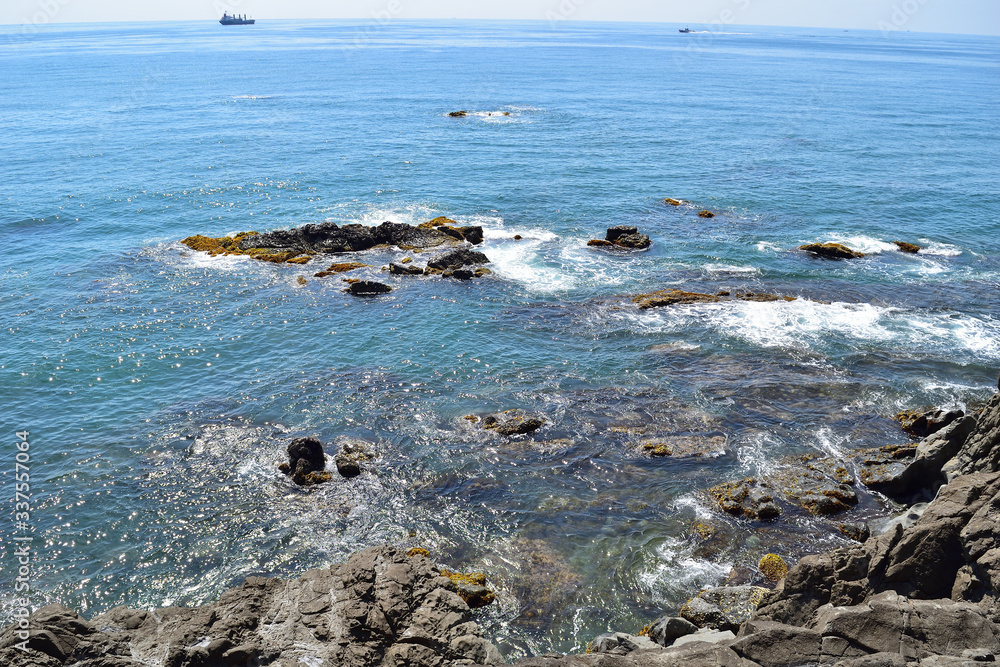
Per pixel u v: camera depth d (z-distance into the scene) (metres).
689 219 54.12
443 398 30.03
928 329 36.00
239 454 26.30
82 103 107.62
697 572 20.91
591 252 46.84
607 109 107.31
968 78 168.75
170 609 17.31
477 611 19.44
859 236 50.62
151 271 43.31
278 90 126.69
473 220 53.34
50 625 15.68
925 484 23.88
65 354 33.50
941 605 14.26
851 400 29.59
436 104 111.19
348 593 17.61
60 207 55.47
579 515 23.34
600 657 15.22
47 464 25.66
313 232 47.00
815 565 16.48
